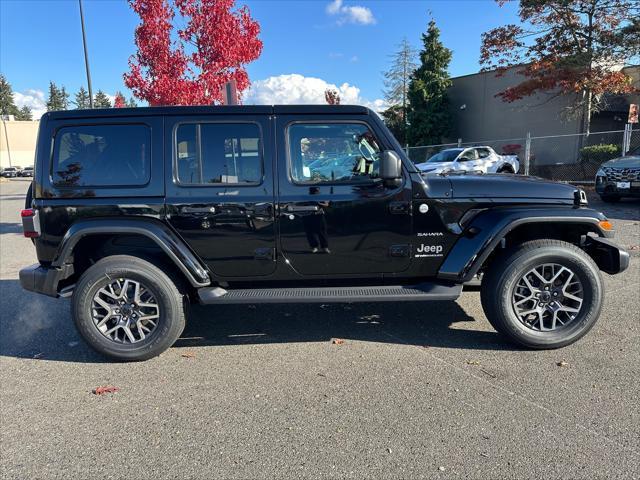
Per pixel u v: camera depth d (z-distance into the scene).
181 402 3.11
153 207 3.65
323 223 3.72
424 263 3.83
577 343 3.83
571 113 19.48
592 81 16.94
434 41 27.75
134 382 3.41
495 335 4.09
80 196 3.66
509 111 24.55
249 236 3.72
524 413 2.85
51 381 3.46
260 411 2.96
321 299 3.69
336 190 3.71
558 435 2.62
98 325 3.71
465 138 27.44
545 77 17.61
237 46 9.07
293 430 2.75
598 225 3.66
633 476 2.28
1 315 5.04
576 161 19.69
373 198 3.71
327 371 3.49
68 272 3.74
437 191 3.75
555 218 3.62
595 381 3.21
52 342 4.23
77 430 2.81
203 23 8.94
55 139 3.67
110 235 3.77
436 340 4.01
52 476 2.39
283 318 4.67
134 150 3.68
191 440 2.68
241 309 4.97
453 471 2.35
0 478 2.38
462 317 4.55
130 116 3.67
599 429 2.67
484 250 3.65
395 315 4.67
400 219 3.74
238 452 2.55
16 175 55.03
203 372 3.54
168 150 3.67
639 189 10.77
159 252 3.92
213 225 3.68
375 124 3.71
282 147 3.69
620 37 16.44
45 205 3.66
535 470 2.34
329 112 3.71
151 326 3.76
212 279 3.83
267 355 3.81
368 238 3.76
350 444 2.59
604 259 3.87
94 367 3.69
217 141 3.69
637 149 12.38
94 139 3.68
